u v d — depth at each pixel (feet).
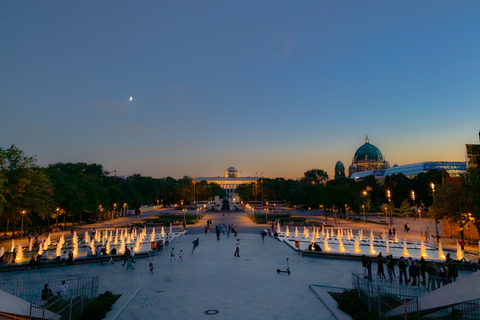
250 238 189.98
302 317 64.95
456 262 110.83
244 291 82.69
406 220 318.45
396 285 85.56
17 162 192.65
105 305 67.56
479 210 146.41
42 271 109.29
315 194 447.83
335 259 125.18
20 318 55.21
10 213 188.44
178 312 67.82
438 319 54.44
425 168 645.51
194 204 599.98
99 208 333.83
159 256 132.87
